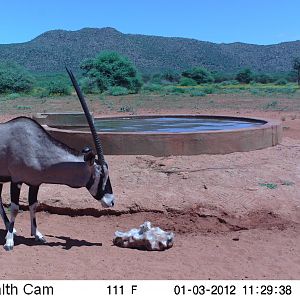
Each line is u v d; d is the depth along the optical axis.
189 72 58.12
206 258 3.96
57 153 4.13
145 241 4.14
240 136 6.89
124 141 6.74
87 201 5.03
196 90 34.75
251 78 60.28
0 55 99.75
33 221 4.33
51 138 4.15
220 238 4.46
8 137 4.13
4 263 3.84
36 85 40.00
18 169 4.12
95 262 3.87
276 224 4.68
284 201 5.02
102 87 33.53
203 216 4.77
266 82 59.59
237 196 5.08
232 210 4.81
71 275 3.61
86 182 4.11
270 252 4.08
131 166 6.30
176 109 18.62
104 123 9.67
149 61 104.06
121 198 5.05
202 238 4.48
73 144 6.92
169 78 59.16
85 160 4.00
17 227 4.73
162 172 5.97
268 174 5.86
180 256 4.02
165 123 9.41
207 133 6.71
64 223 4.84
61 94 30.84
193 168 6.09
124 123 9.55
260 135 7.13
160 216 4.85
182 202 4.95
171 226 4.72
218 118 10.02
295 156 6.81
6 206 5.18
